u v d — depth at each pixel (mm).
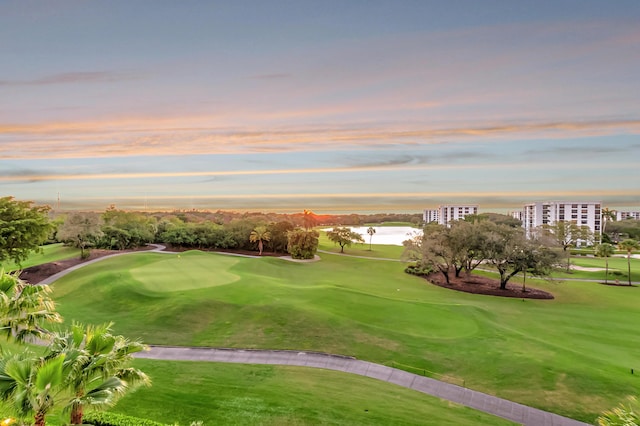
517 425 15914
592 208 147625
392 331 26078
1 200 41406
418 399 17562
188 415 14086
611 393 18156
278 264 67188
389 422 14445
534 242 52750
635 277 62594
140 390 15984
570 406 17328
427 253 56469
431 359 22125
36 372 9352
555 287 55219
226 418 13992
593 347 26312
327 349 23375
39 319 13492
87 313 29344
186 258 56562
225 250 87875
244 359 21953
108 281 36594
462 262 56469
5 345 18281
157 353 22656
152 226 94125
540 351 23000
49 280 45781
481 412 16797
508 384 19281
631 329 31984
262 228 83812
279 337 24938
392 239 164750
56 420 11867
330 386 18141
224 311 28938
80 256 61438
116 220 90375
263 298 31594
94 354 10664
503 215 168875
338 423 14039
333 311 29703
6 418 9859
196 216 140375
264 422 13812
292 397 16219
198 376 18734
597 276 64250
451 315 30281
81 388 9828
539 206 157000
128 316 28750
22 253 42625
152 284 35438
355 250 101250
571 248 117062
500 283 55594
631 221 151875
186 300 30219
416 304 32938
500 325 30062
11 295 13680
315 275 56781
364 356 22609
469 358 22141
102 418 11852
